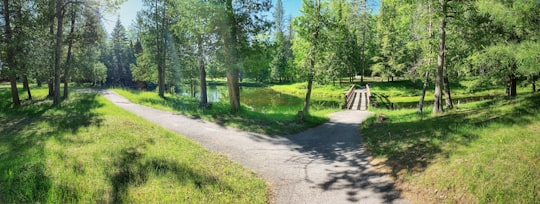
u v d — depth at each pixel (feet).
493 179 18.24
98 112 53.36
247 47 55.88
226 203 18.56
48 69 74.49
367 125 50.60
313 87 177.27
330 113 79.66
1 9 60.85
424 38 54.75
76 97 87.56
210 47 56.18
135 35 106.93
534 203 15.75
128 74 251.19
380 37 182.60
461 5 45.06
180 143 32.48
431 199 18.88
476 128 29.01
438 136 29.71
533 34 32.30
